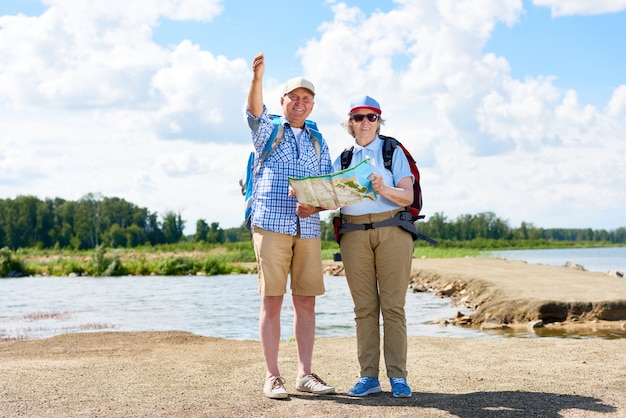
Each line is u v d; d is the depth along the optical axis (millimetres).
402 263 4645
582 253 91625
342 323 12570
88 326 12695
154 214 125000
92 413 4223
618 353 6297
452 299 16688
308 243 4828
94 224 122312
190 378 5406
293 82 4797
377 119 4781
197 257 46062
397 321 4668
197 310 15844
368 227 4664
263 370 5762
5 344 7992
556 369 5574
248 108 4668
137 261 39438
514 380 5160
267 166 4781
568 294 12578
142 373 5637
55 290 24062
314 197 4410
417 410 4203
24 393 4828
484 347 6852
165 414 4191
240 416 4125
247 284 26438
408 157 4773
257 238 4793
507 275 18250
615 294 12469
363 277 4754
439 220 127125
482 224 128250
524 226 137000
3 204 122000
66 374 5598
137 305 17422
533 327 10992
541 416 4043
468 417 4039
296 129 4910
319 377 5086
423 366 5852
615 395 4570
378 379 5070
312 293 4879
